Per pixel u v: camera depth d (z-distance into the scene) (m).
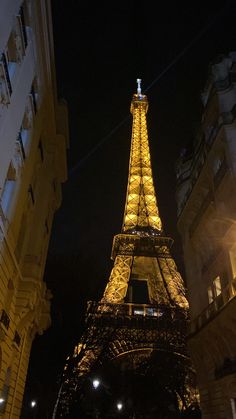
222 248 34.28
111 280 89.38
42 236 32.44
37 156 31.36
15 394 29.98
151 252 96.31
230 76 35.19
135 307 77.50
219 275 35.25
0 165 19.56
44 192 33.38
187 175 49.03
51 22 28.03
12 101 20.58
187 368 72.06
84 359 64.88
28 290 27.48
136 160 133.25
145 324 73.69
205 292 38.91
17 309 27.19
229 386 30.22
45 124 33.56
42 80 28.89
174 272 92.19
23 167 25.31
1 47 17.42
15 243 24.70
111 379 72.56
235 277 29.95
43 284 34.50
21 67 22.00
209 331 33.41
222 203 33.62
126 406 72.81
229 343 30.91
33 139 28.05
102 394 71.50
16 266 25.14
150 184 126.38
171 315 75.31
